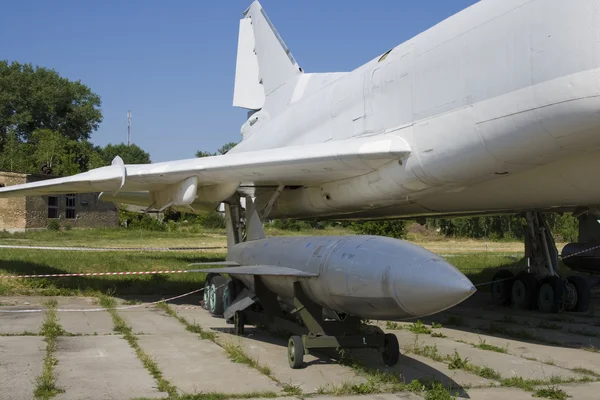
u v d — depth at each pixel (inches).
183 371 236.4
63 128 2790.4
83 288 506.0
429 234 1862.7
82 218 1558.8
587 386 223.3
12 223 1382.9
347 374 235.6
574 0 250.7
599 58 240.7
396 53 359.6
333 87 438.3
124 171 393.4
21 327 323.9
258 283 308.5
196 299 476.1
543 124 264.4
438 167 318.7
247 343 300.0
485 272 673.6
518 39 272.1
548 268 439.5
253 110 647.8
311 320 258.7
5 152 2463.1
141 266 657.0
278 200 482.9
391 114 352.8
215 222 2004.2
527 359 270.1
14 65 2709.2
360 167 358.6
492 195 349.7
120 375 226.2
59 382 213.9
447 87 309.3
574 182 313.6
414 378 230.4
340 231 1643.7
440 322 380.8
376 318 235.3
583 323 384.2
